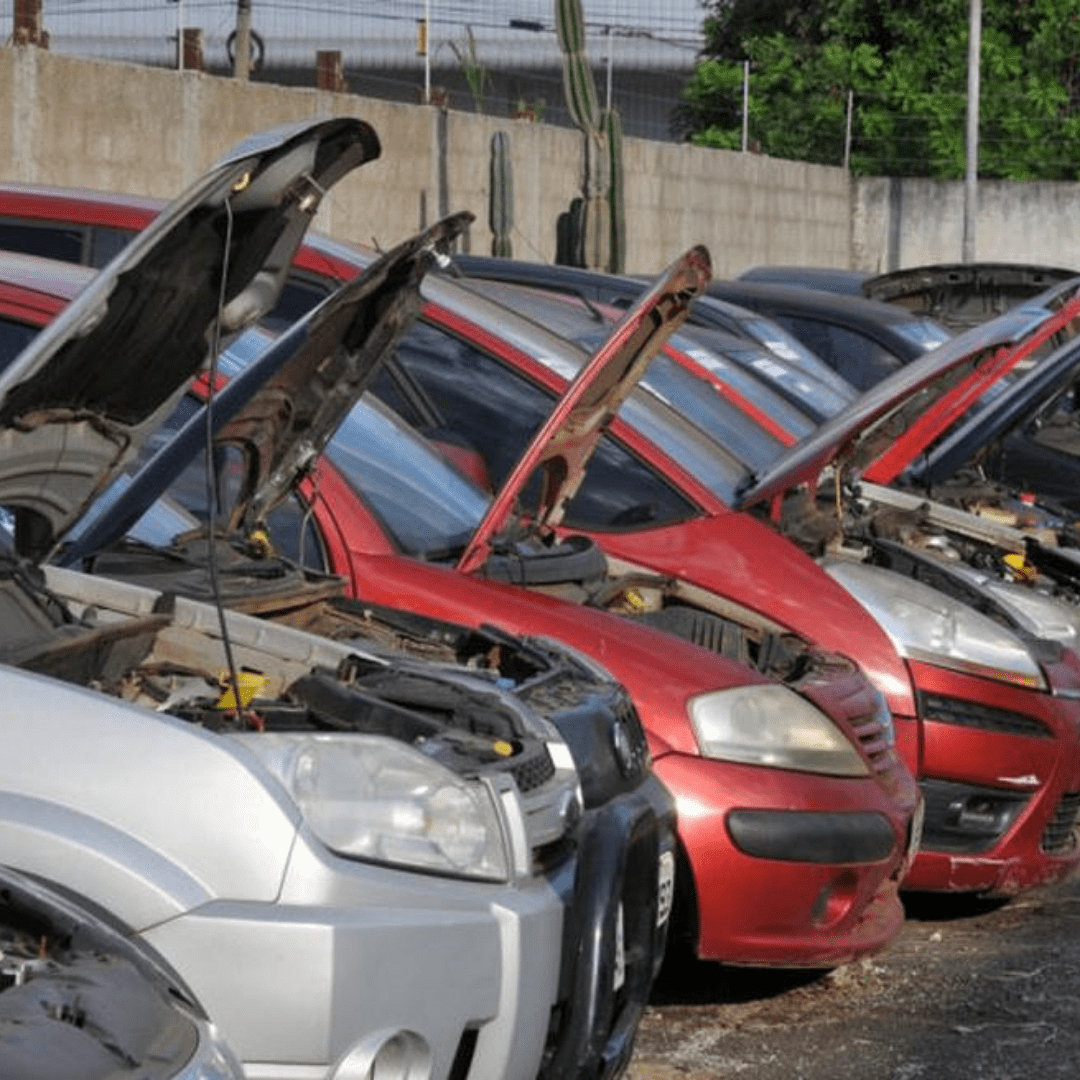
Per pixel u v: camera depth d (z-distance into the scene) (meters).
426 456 13.79
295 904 7.37
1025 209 75.38
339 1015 7.28
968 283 35.44
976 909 15.66
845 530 17.00
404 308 11.07
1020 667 15.04
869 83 85.44
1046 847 15.53
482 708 8.99
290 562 11.31
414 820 7.86
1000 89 85.50
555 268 28.19
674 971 12.92
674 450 15.63
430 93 51.78
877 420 16.59
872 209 74.31
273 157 8.60
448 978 7.66
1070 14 86.31
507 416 15.86
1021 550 19.31
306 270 17.66
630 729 9.97
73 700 7.48
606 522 15.01
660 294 12.58
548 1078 8.44
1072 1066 11.70
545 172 54.69
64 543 11.19
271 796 7.44
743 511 15.38
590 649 11.80
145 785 7.36
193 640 9.70
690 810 11.43
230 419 11.11
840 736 12.08
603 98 83.62
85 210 18.56
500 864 8.10
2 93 38.25
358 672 9.60
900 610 14.89
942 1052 11.84
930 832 14.76
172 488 12.88
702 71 85.56
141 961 6.40
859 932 12.17
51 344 8.38
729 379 19.77
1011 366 18.83
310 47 68.31
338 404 11.29
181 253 8.66
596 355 12.55
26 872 7.17
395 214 49.22
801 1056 11.62
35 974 6.14
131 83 41.12
